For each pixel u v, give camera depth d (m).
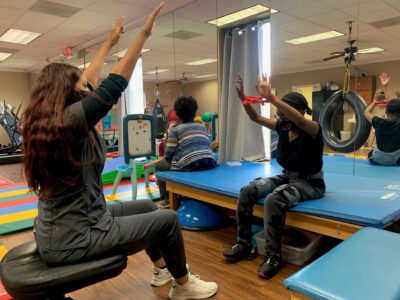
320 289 0.88
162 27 4.62
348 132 2.84
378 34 2.68
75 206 1.13
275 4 3.37
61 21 4.92
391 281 0.91
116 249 1.19
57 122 1.04
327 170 2.90
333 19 2.92
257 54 3.67
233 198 2.28
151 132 3.70
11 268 1.16
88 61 6.96
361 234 1.27
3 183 4.99
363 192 2.08
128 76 1.20
